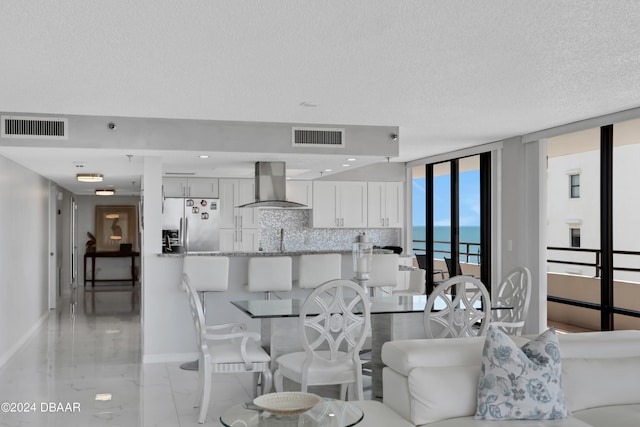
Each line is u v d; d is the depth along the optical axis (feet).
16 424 14.75
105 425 14.74
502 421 10.18
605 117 19.39
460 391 10.53
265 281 21.04
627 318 24.25
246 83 14.55
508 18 10.25
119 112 18.19
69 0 9.23
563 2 9.55
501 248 25.46
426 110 18.21
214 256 21.24
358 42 11.42
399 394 10.89
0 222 20.79
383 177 36.29
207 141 20.54
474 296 15.57
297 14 9.93
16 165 23.58
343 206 35.88
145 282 21.89
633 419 10.43
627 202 27.81
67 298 39.75
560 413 10.35
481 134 23.61
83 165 24.64
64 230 42.68
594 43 11.68
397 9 9.76
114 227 49.85
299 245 36.40
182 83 14.51
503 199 25.23
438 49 11.93
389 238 37.24
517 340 12.16
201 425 14.76
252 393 17.43
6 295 21.80
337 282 13.78
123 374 19.97
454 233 30.73
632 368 11.56
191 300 15.72
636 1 9.52
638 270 23.68
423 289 22.62
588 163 32.94
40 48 11.60
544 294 23.24
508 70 13.61
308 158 22.61
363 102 16.96
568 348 11.84
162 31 10.69
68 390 17.95
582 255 27.66
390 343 11.56
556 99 16.85
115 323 30.01
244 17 10.04
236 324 16.53
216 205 33.86
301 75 13.84
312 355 13.82
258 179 23.81
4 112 18.83
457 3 9.53
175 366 21.16
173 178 33.81
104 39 11.10
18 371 20.29
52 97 15.97
